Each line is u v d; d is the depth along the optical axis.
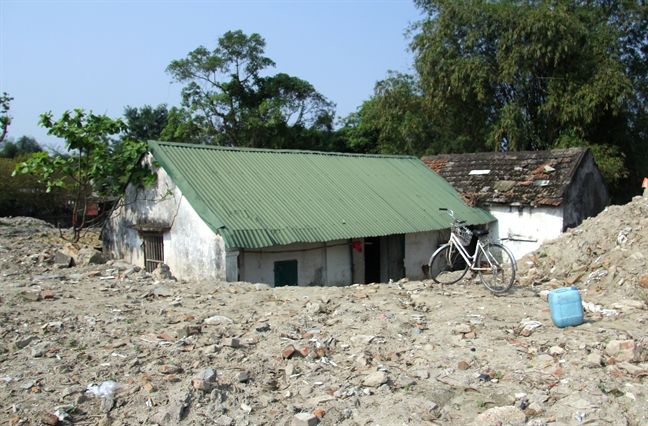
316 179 14.66
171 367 5.34
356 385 5.19
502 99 24.69
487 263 9.23
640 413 4.53
